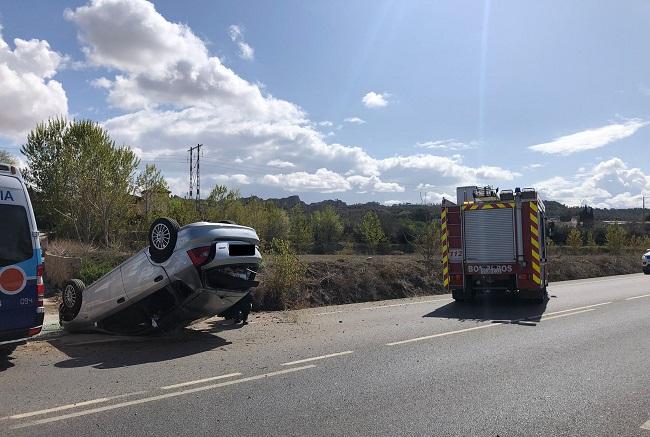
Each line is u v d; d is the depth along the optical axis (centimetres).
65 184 2270
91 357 774
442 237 1484
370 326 1062
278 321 1120
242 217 3334
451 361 753
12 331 708
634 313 1252
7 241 714
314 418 511
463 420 506
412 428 485
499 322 1116
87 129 2398
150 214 1967
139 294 862
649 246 4881
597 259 3262
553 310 1315
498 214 1428
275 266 1423
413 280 1842
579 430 481
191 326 1039
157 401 562
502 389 611
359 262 1856
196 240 841
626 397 580
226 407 543
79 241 2028
